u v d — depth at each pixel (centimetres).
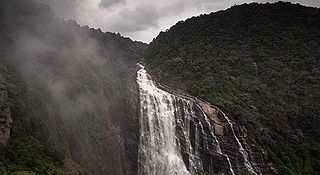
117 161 4500
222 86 6944
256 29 9138
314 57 8000
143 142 5156
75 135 4022
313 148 5512
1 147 3014
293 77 7344
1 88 3366
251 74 7531
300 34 8944
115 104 5181
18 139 3247
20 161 3036
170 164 5081
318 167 5244
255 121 5662
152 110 5647
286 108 6275
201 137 5294
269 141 5409
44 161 3225
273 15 9831
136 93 5772
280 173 5053
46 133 3625
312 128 5950
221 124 5416
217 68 7669
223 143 5175
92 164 4016
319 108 6288
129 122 5231
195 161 5116
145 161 4988
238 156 5059
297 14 9962
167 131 5522
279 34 8888
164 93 6238
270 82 7212
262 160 5159
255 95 6625
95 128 4388
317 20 9588
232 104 5969
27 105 3700
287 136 5681
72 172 3422
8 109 3303
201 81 7275
